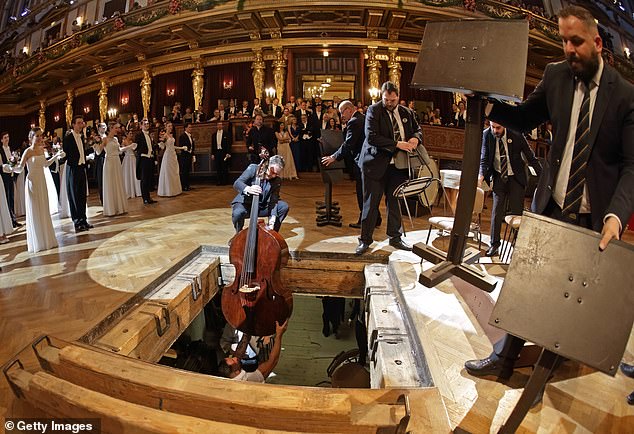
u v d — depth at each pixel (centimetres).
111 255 401
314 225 512
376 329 262
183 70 1308
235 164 963
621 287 117
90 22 1441
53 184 680
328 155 496
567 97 158
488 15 1126
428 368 197
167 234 483
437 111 1188
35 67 1462
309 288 400
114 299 288
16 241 479
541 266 128
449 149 899
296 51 1199
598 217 152
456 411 164
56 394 134
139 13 1164
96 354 171
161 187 812
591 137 151
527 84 1440
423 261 359
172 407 150
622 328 113
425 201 402
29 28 1650
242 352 439
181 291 325
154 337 283
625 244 120
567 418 160
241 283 356
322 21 1140
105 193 613
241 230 388
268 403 141
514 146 351
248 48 1202
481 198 363
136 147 725
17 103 1797
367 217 381
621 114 146
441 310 264
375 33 1170
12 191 611
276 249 355
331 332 742
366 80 1211
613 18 1559
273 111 1057
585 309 119
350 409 138
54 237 436
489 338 228
